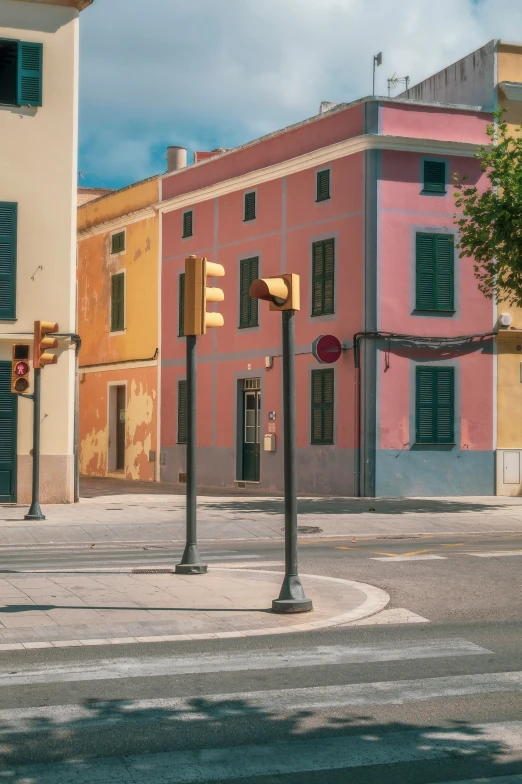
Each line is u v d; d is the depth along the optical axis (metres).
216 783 5.10
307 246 28.62
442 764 5.41
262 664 7.67
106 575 11.82
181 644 8.36
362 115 26.91
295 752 5.58
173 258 34.22
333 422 27.45
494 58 28.25
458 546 16.08
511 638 8.70
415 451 26.83
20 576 11.73
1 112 23.81
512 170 21.77
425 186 27.06
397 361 26.72
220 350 32.03
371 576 12.22
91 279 39.38
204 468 32.59
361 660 7.84
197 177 33.34
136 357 36.16
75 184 24.20
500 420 27.70
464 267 27.39
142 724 6.05
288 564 9.85
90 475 38.81
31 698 6.62
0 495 23.36
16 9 23.89
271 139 30.16
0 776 5.14
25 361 19.56
